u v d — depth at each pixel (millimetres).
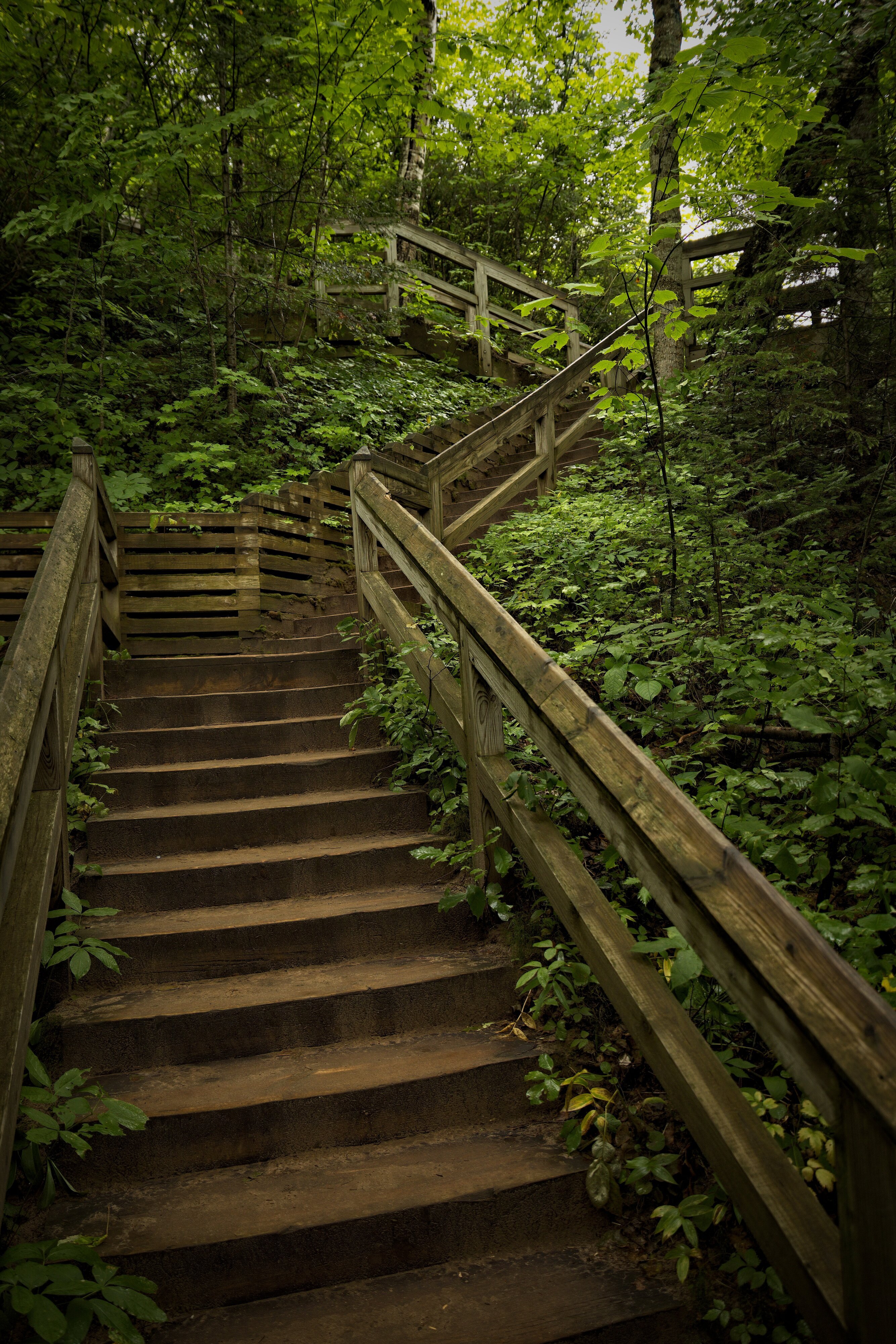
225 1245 1735
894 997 1856
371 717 3703
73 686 3031
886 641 2846
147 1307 1532
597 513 4848
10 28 6387
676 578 3803
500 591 4777
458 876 2943
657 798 1640
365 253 8664
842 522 4812
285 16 7133
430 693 3133
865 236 4652
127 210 7348
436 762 3264
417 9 6957
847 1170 1204
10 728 1936
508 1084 2189
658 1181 1945
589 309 13656
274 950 2611
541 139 13266
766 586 3895
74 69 6805
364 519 4145
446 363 9625
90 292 7539
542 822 2385
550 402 6754
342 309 8102
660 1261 1787
